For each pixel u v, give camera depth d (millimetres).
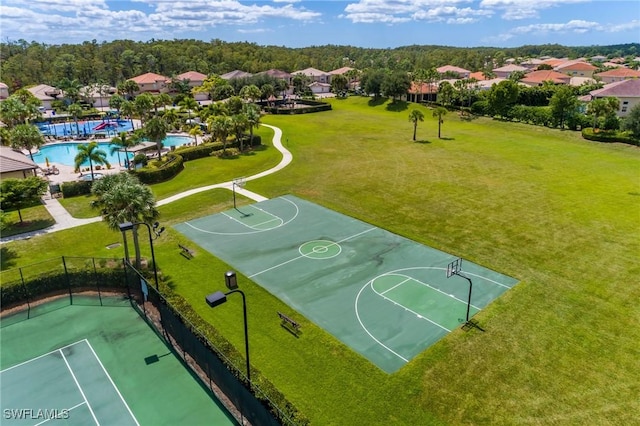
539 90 101125
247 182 52812
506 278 30656
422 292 29016
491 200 46219
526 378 21344
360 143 74375
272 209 44281
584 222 40281
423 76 119562
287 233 38438
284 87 127562
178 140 79812
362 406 19719
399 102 116250
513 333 24703
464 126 90938
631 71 134875
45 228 39156
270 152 67812
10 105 73000
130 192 28906
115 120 99312
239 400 18859
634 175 54719
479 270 31797
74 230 38719
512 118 92312
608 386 20828
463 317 26281
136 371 22156
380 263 32969
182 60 177125
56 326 25859
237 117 66250
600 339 24203
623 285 29672
